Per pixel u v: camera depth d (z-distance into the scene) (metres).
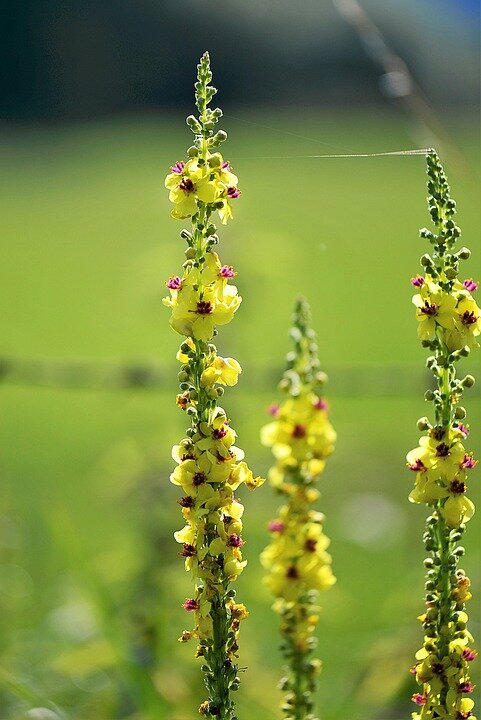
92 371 5.55
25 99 36.19
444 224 2.52
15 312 14.98
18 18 35.72
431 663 2.55
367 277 15.16
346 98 29.94
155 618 5.27
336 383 6.07
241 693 4.91
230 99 31.48
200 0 31.78
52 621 5.72
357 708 5.07
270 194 16.83
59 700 5.02
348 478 9.18
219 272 2.47
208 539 2.46
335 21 29.84
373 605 6.47
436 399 2.51
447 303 2.48
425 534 2.55
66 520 5.29
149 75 34.50
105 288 15.75
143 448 6.23
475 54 25.59
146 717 4.73
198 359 2.48
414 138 5.16
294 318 2.05
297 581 2.11
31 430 10.96
